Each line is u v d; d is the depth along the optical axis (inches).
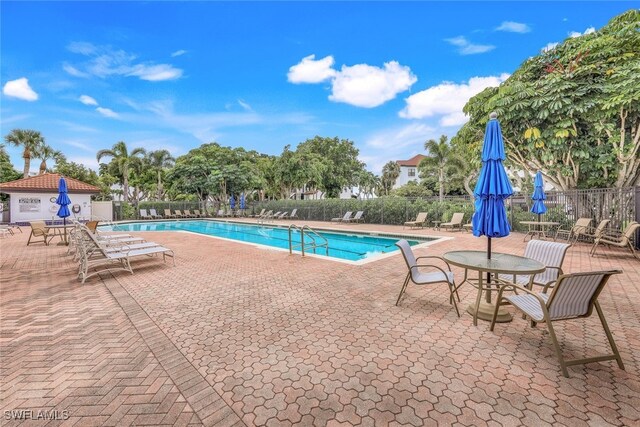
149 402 97.7
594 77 390.6
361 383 106.0
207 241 506.3
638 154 410.9
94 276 269.4
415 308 178.1
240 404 96.2
